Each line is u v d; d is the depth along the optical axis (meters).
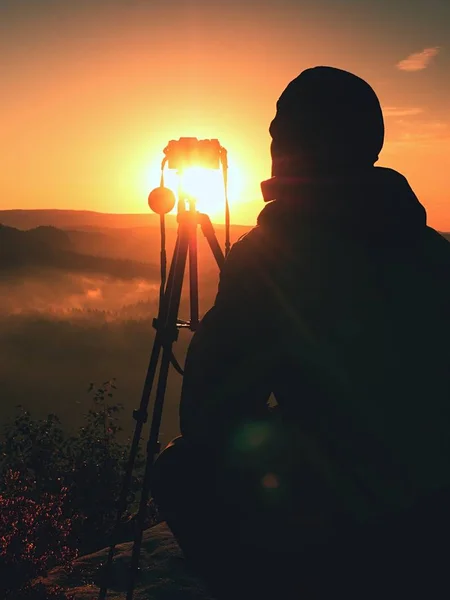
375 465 1.28
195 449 1.41
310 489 1.32
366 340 1.31
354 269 1.34
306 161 1.42
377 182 1.36
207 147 2.27
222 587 1.37
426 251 1.40
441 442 1.27
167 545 3.88
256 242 1.41
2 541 3.84
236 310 1.38
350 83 1.42
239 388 1.36
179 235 2.26
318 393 1.32
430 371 1.30
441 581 1.25
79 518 6.70
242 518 1.33
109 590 3.47
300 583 1.32
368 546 1.28
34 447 9.81
